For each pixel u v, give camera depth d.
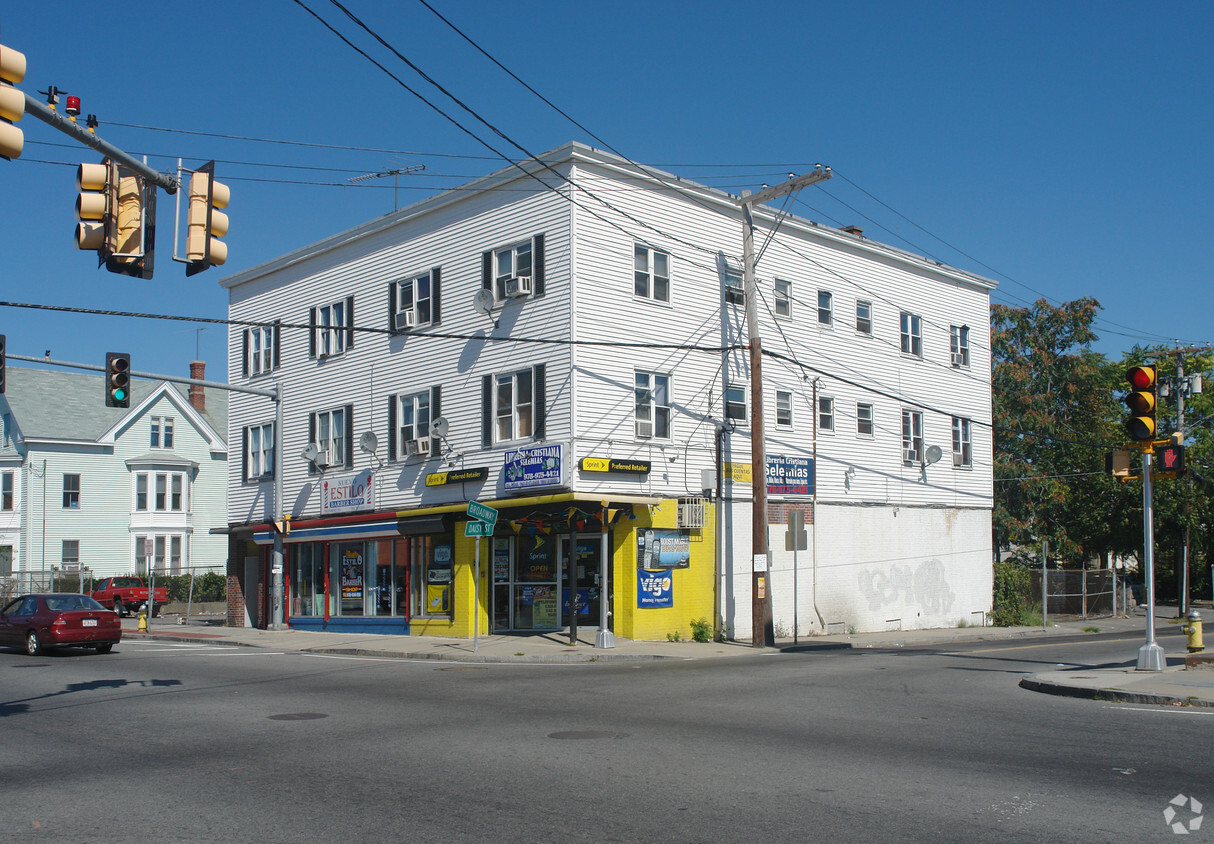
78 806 7.69
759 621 24.36
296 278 33.47
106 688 15.49
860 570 31.02
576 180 24.69
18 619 22.98
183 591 49.41
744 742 9.98
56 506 49.09
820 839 6.49
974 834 6.57
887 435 32.62
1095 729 10.71
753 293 25.17
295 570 32.53
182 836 6.82
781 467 28.75
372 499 29.52
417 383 28.56
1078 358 46.19
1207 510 43.78
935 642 27.73
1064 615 40.81
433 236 28.59
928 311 35.03
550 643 23.70
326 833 6.82
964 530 35.31
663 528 25.20
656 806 7.39
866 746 9.72
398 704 13.22
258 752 9.80
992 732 10.54
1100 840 6.42
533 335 25.25
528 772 8.62
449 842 6.55
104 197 10.79
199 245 11.34
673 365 26.30
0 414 49.78
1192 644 18.88
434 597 27.39
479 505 22.08
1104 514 44.91
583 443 24.03
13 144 9.09
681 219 27.09
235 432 35.56
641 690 14.56
